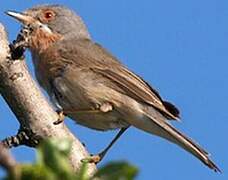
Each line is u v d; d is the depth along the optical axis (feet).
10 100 28.48
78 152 28.68
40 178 12.92
